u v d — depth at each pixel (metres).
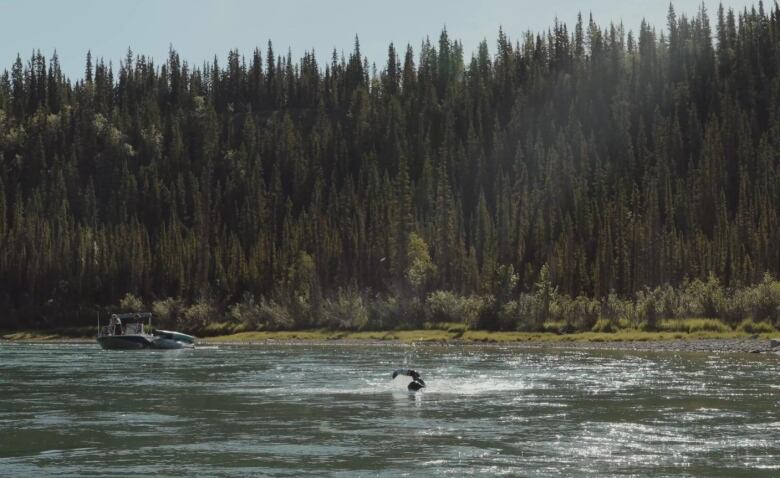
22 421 58.19
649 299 185.00
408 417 59.03
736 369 98.00
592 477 40.84
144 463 44.47
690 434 51.50
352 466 43.38
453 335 196.75
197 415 60.62
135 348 159.50
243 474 41.88
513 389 76.50
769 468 42.56
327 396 71.88
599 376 88.75
